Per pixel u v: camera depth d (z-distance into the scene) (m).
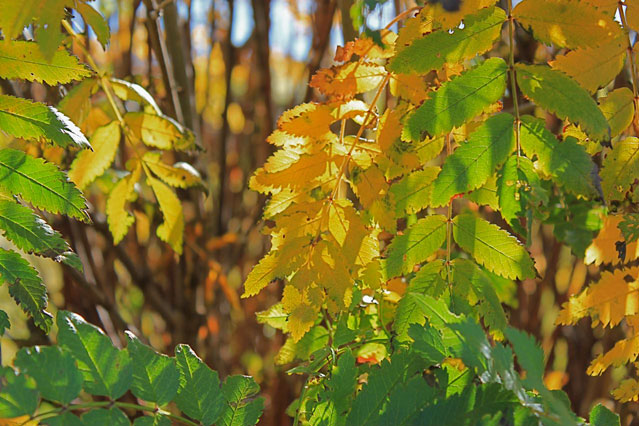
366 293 0.60
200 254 0.91
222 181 1.07
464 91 0.52
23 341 0.79
